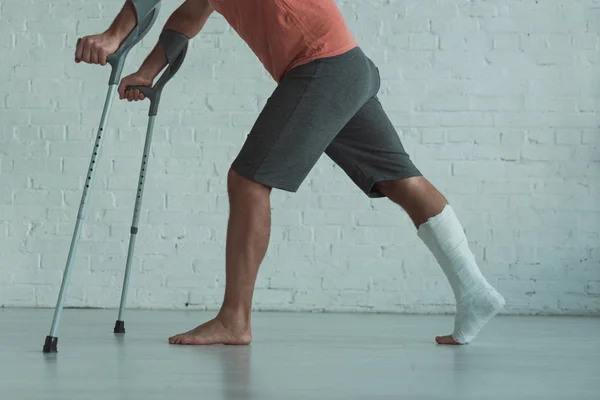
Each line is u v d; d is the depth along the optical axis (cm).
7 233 430
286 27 230
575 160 423
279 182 229
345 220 425
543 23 427
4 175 431
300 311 422
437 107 427
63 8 436
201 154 430
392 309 421
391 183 252
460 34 428
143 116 431
